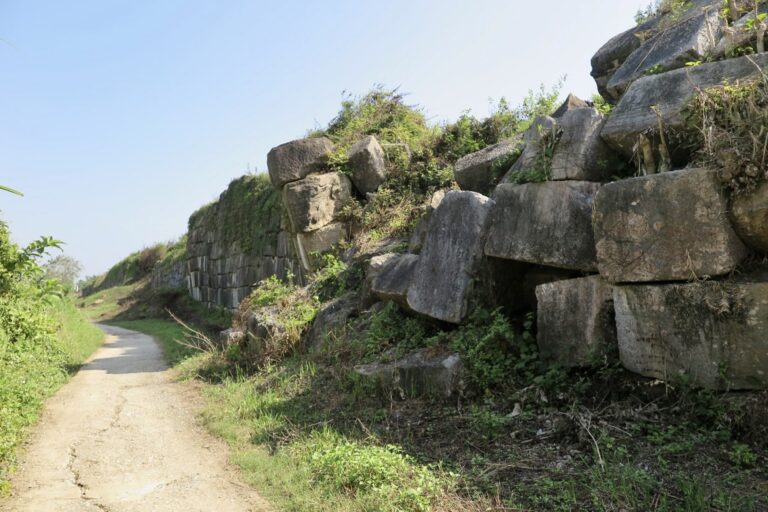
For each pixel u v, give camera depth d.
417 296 7.04
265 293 11.15
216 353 10.58
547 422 5.04
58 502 4.55
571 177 5.91
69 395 8.48
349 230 12.52
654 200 4.79
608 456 4.25
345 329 8.61
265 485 4.65
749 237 4.48
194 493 4.67
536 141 6.38
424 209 10.31
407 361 6.51
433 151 12.89
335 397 6.85
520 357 6.09
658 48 7.24
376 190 12.84
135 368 11.42
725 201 4.50
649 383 4.90
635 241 4.91
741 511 3.38
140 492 4.75
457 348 6.27
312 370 7.82
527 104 12.20
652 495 3.70
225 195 22.92
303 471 4.75
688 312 4.61
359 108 16.11
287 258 16.05
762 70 4.91
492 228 6.36
